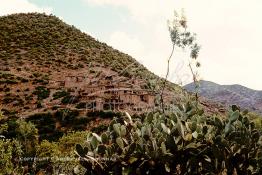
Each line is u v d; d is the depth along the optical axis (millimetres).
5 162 11562
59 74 68375
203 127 3613
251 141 3928
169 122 3807
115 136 3570
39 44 83750
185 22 5711
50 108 48375
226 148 3637
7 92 58750
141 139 3359
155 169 3336
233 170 3738
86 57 76812
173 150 3404
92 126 39281
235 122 3973
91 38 95125
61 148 18375
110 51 85750
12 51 79125
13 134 28094
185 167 3434
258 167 3912
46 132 41312
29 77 66188
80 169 3555
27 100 54719
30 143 27516
